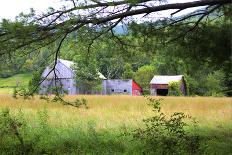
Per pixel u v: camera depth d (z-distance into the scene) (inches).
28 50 407.8
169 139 420.5
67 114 722.2
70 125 574.9
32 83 442.0
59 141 461.4
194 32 526.9
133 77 3435.0
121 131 546.9
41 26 374.9
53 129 536.4
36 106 868.0
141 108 936.3
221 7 481.4
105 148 436.1
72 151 424.5
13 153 401.1
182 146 408.8
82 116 708.7
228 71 555.5
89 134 494.3
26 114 682.2
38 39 388.2
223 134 553.0
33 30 362.3
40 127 531.2
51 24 377.4
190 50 542.0
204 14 481.4
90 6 371.9
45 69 451.5
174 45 540.1
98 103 1093.1
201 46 531.8
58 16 374.3
